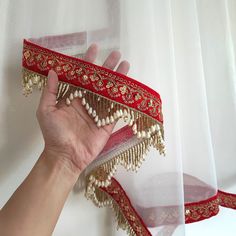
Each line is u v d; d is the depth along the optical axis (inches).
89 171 24.1
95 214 28.0
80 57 23.0
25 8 23.4
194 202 26.0
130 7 23.1
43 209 21.0
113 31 23.3
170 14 24.1
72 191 27.3
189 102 26.0
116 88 20.4
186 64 26.1
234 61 29.8
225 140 28.6
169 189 23.5
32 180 21.4
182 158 26.2
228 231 34.0
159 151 21.4
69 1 23.4
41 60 21.3
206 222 33.2
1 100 24.5
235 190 29.1
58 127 21.1
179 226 23.4
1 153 25.3
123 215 24.8
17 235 20.2
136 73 22.7
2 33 23.5
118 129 23.8
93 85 20.6
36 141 25.8
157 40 23.6
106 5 23.3
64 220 27.3
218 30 28.1
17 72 24.3
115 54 22.1
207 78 28.3
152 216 23.9
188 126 26.1
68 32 23.2
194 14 26.2
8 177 25.8
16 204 20.9
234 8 30.7
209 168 26.0
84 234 27.8
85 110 21.6
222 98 28.4
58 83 21.0
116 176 25.3
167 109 23.4
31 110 25.3
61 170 21.7
